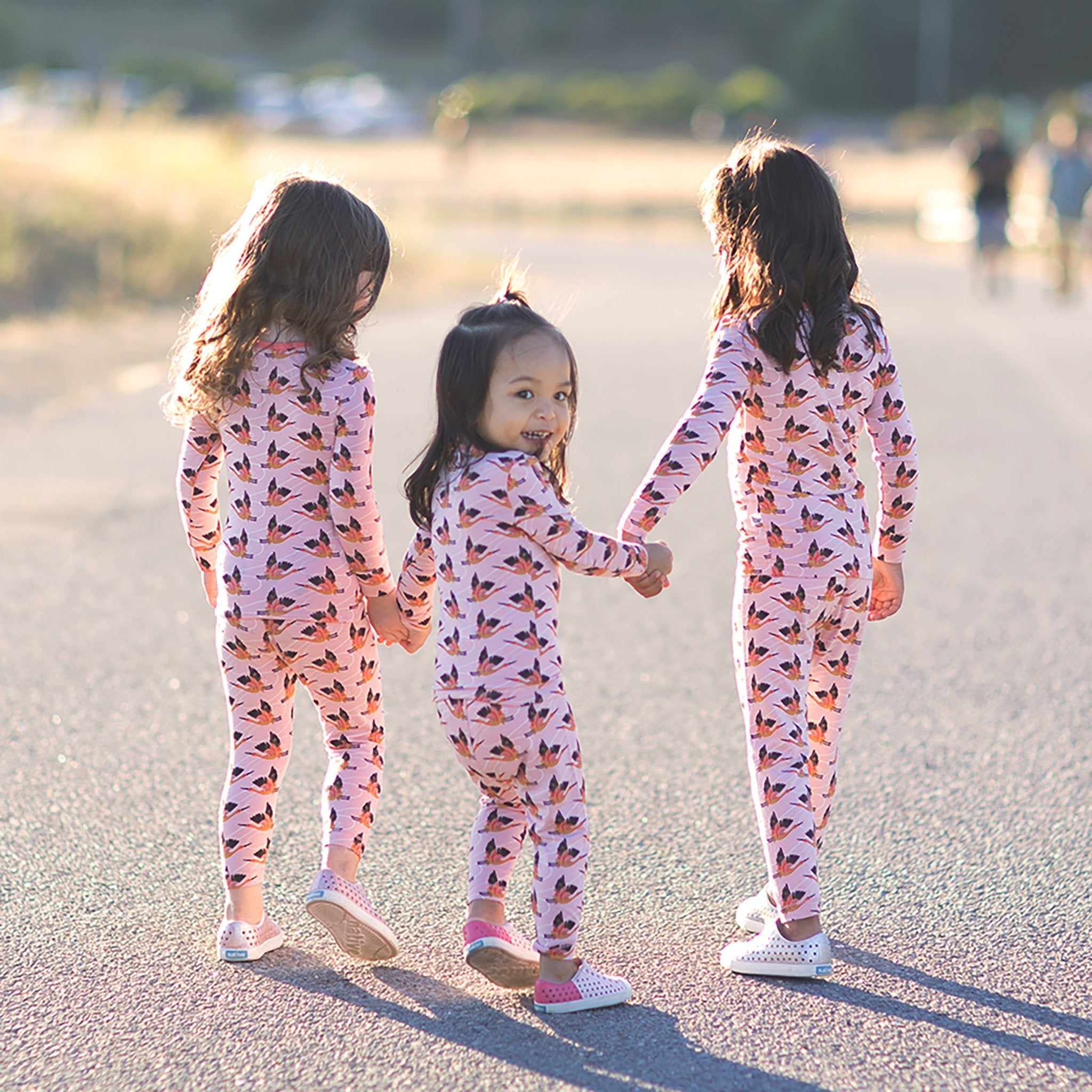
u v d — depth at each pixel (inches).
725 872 177.0
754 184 150.6
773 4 4124.0
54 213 798.5
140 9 4409.5
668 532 345.7
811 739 161.6
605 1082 132.6
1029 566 314.3
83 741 216.2
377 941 150.3
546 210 1480.1
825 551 151.2
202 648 259.4
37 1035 140.6
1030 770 208.4
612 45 4274.1
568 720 144.7
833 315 149.2
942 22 3543.3
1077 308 804.0
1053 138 847.7
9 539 326.6
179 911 167.0
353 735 157.6
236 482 149.9
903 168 2118.6
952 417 477.7
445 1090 131.4
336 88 2997.0
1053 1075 134.8
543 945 144.6
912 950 158.7
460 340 143.8
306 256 145.9
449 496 143.6
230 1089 131.8
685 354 631.2
